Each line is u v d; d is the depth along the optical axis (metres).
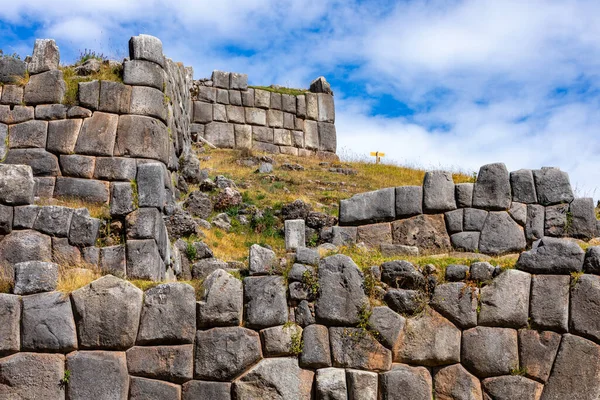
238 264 13.06
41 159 13.16
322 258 9.20
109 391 8.62
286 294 9.09
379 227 11.91
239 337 8.86
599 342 8.69
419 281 9.11
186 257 13.55
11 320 8.71
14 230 10.88
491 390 8.77
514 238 11.51
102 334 8.77
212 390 8.75
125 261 11.16
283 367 8.85
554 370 8.70
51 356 8.70
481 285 9.06
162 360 8.80
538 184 11.70
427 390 8.82
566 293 8.87
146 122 13.56
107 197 13.01
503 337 8.88
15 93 13.53
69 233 11.02
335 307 9.02
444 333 8.94
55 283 8.97
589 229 11.42
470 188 11.78
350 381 8.82
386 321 8.97
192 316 8.88
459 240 11.63
